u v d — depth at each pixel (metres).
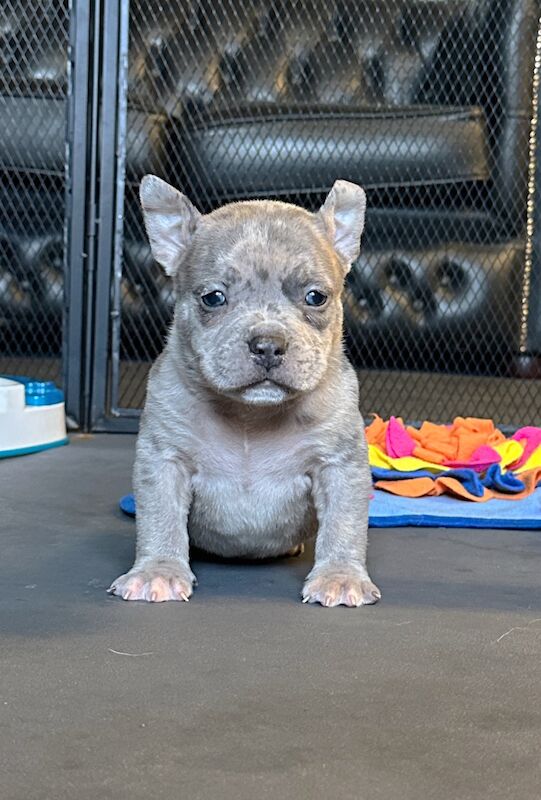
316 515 0.92
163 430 0.90
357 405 0.91
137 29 1.65
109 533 1.00
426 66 1.79
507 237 1.75
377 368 1.77
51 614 0.82
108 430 1.43
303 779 0.62
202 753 0.64
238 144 1.66
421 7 1.78
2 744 0.65
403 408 1.58
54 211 1.64
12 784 0.62
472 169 1.72
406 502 1.09
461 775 0.63
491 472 1.13
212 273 0.86
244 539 0.92
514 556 0.97
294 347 0.83
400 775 0.63
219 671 0.73
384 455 1.19
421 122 1.71
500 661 0.75
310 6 1.77
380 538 1.01
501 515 1.06
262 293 0.85
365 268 1.74
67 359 1.42
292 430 0.89
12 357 1.66
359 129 1.70
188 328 0.88
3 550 0.95
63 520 1.04
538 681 0.73
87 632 0.79
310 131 1.68
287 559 0.96
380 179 1.71
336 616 0.83
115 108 1.41
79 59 1.40
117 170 1.41
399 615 0.83
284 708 0.69
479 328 1.76
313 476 0.90
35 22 1.59
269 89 1.76
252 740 0.66
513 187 1.74
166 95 1.69
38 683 0.71
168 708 0.69
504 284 1.75
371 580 0.90
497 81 1.74
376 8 1.78
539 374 1.78
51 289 1.65
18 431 1.28
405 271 1.74
